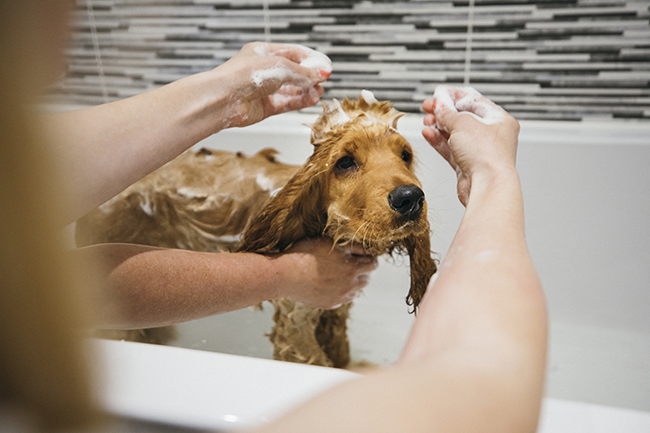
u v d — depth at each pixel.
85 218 1.17
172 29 1.75
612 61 1.50
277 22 1.67
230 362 0.57
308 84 0.81
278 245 0.93
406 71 1.64
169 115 0.66
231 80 0.72
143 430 0.52
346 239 0.89
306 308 1.01
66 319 0.13
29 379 0.13
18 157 0.12
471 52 1.58
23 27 0.12
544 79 1.56
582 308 1.44
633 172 1.35
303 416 0.21
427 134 0.80
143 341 1.20
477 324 0.31
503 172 0.57
